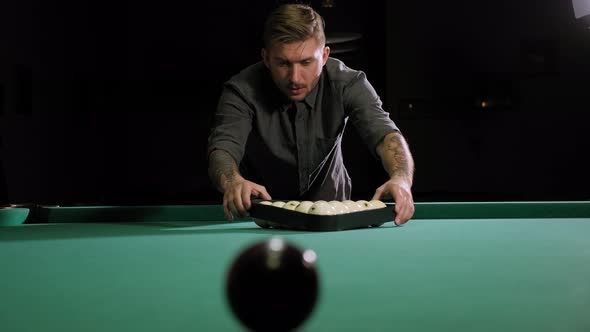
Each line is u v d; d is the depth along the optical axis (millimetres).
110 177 8336
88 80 7945
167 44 8359
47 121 6891
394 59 7473
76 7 7746
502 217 2484
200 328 746
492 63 7344
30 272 1177
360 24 7715
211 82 8430
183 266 1240
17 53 6102
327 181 3082
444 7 7406
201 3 8336
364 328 740
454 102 7426
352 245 1564
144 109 8391
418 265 1230
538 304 871
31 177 6391
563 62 7152
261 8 8281
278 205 1970
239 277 676
